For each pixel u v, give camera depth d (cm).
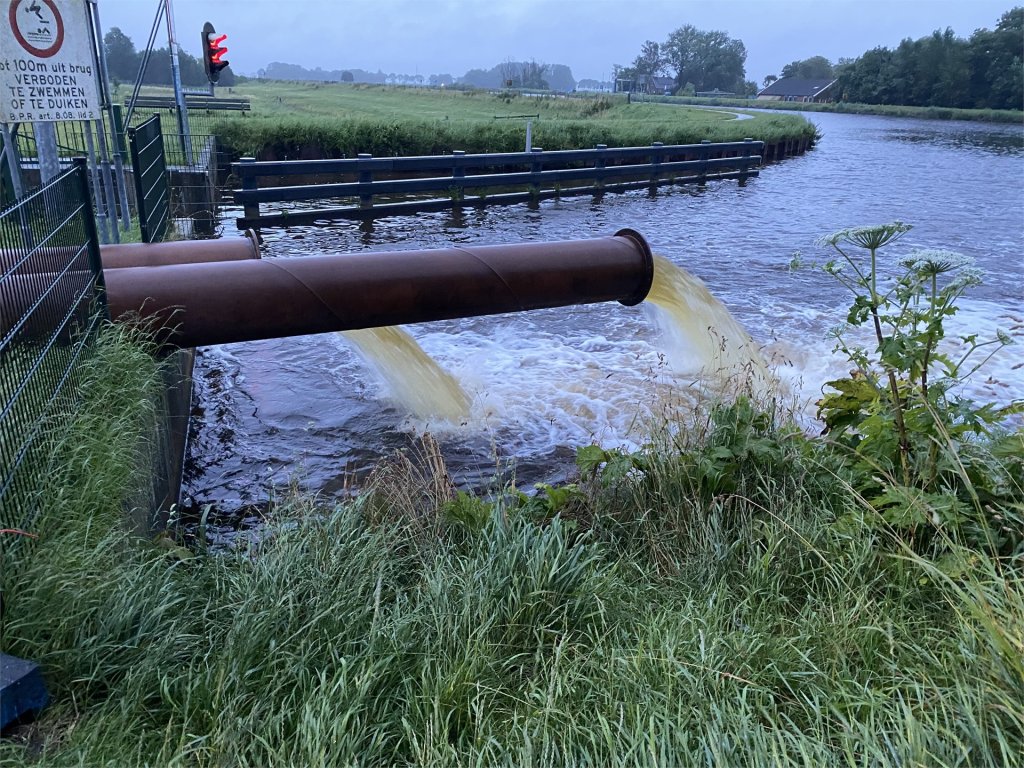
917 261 336
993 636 251
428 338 870
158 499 453
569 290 678
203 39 2011
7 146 705
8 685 232
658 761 228
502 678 296
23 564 278
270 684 271
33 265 364
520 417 675
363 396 707
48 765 220
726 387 644
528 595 328
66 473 337
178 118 1584
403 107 4384
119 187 1063
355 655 292
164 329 552
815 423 659
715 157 2709
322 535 375
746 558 382
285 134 2031
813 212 1875
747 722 240
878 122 7538
